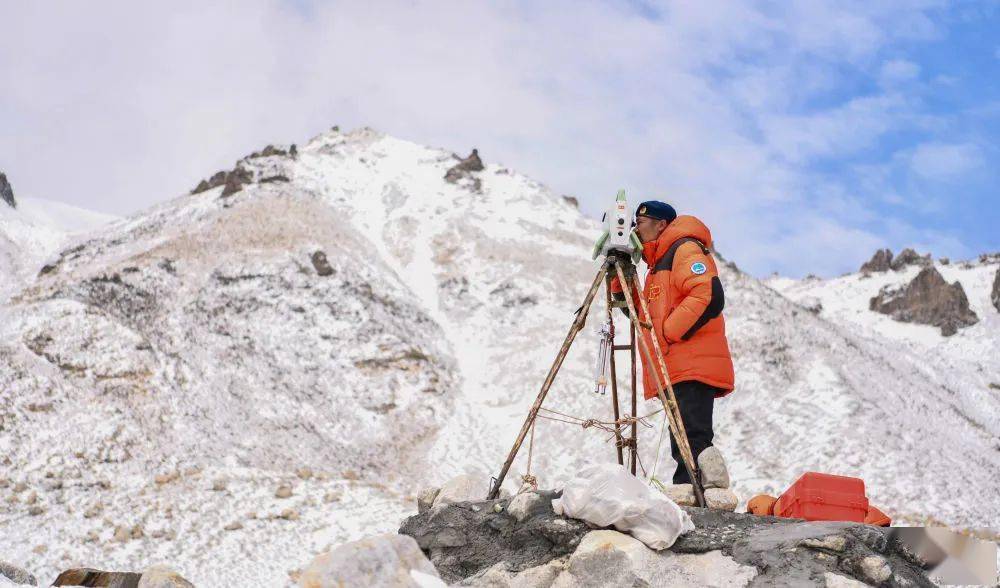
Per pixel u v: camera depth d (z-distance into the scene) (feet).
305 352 228.22
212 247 275.18
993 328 354.13
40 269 277.64
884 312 385.70
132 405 182.70
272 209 312.09
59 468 153.48
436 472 186.91
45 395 176.86
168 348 212.23
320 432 194.90
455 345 259.80
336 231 309.01
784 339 240.53
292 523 143.54
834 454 186.09
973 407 255.29
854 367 234.17
